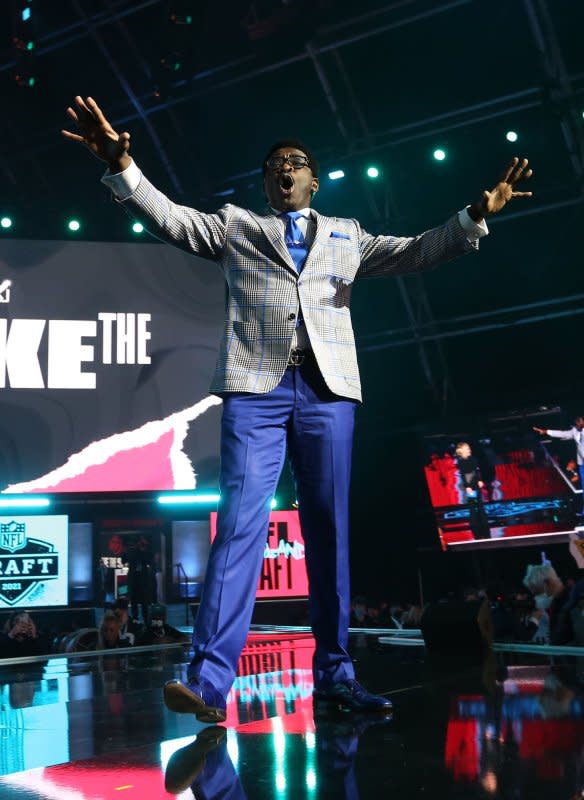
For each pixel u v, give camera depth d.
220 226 1.80
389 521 14.73
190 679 1.57
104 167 12.75
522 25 10.45
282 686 2.17
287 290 1.76
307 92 11.86
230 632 1.63
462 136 11.70
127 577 12.38
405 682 2.09
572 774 1.09
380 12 10.60
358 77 11.52
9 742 1.50
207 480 9.15
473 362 13.58
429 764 1.19
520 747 1.26
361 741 1.37
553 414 12.33
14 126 12.70
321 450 1.77
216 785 1.12
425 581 14.37
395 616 11.38
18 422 9.01
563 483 12.24
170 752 1.34
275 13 10.57
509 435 12.64
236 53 11.33
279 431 1.76
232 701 1.91
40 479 8.95
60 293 9.24
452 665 2.45
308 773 1.17
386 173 12.33
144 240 10.20
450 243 1.81
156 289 9.43
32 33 10.84
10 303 9.12
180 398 9.25
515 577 13.46
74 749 1.41
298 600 8.42
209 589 1.65
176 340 9.36
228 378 1.73
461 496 13.03
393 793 1.05
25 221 13.30
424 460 13.35
